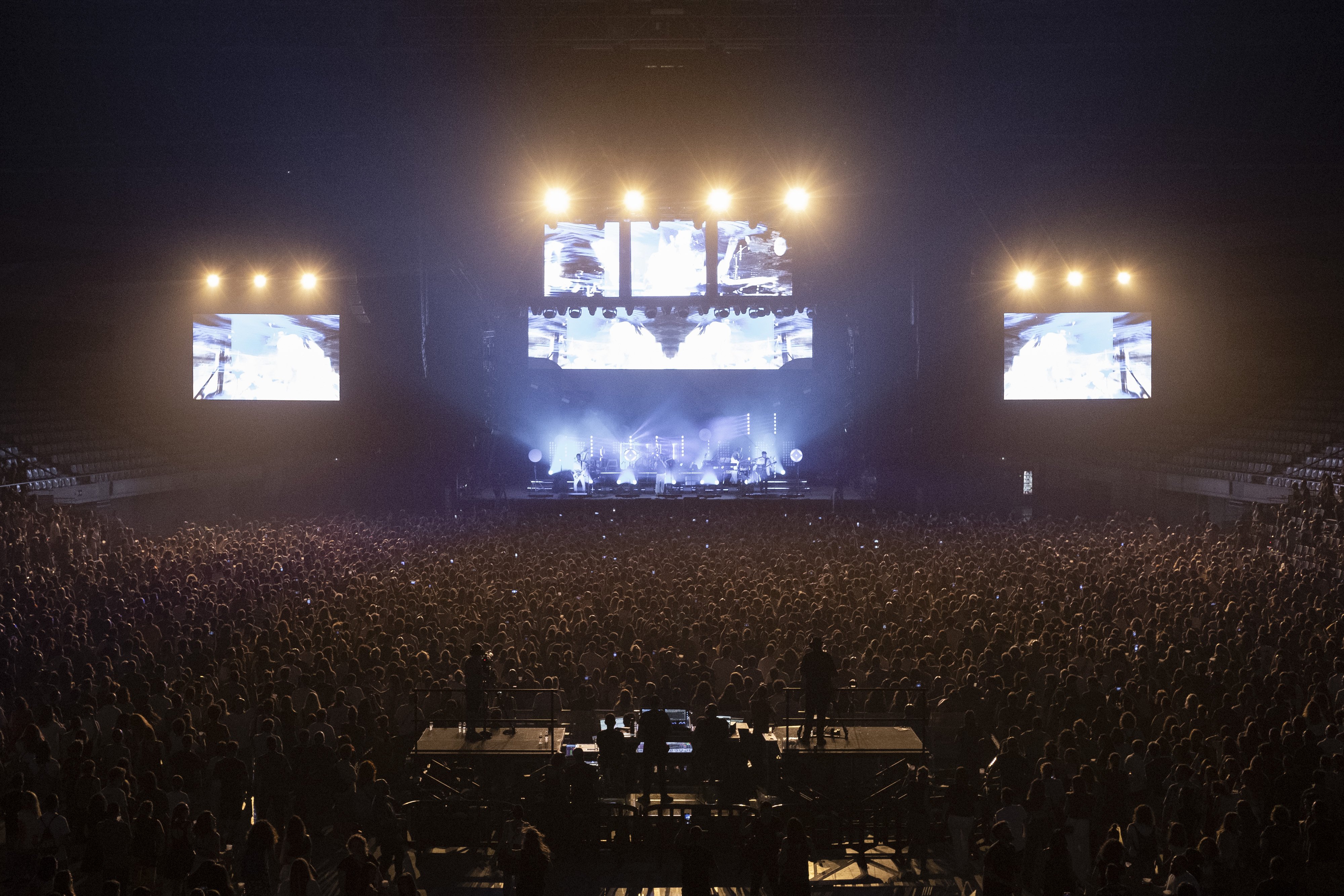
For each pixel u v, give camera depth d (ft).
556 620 69.67
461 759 50.98
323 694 52.80
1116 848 33.94
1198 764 43.88
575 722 52.29
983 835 48.49
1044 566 92.68
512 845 38.99
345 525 140.05
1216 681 53.31
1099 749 47.75
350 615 72.49
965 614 71.10
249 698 55.77
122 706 50.24
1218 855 36.37
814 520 143.43
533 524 140.15
